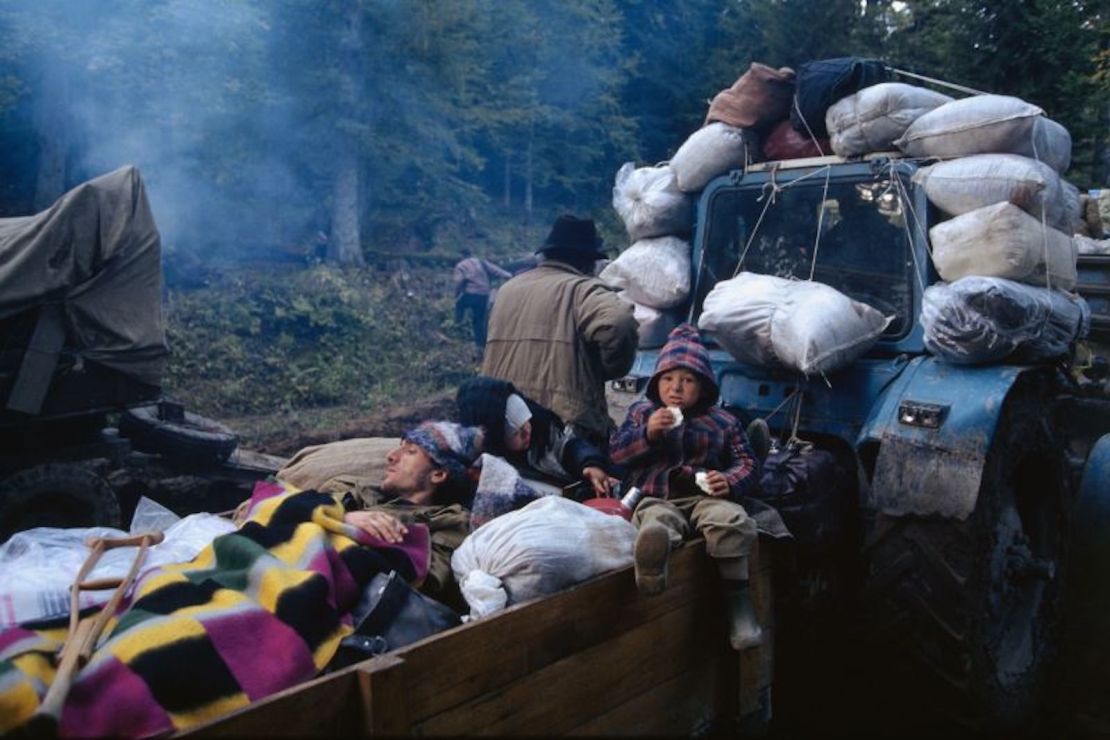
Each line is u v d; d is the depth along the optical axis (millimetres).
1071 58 9758
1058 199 3545
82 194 5121
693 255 4523
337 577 2336
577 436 3646
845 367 3773
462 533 2848
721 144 4328
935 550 3375
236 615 2039
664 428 3066
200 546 2600
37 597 2277
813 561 3594
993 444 3479
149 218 5449
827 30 14484
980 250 3498
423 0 13406
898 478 3400
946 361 3619
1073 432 5668
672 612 2641
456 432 3107
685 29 20406
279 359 11625
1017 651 3830
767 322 3637
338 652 2158
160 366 5559
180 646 1899
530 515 2504
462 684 1966
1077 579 4301
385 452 3395
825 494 3484
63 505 5348
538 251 4238
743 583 2756
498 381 3477
